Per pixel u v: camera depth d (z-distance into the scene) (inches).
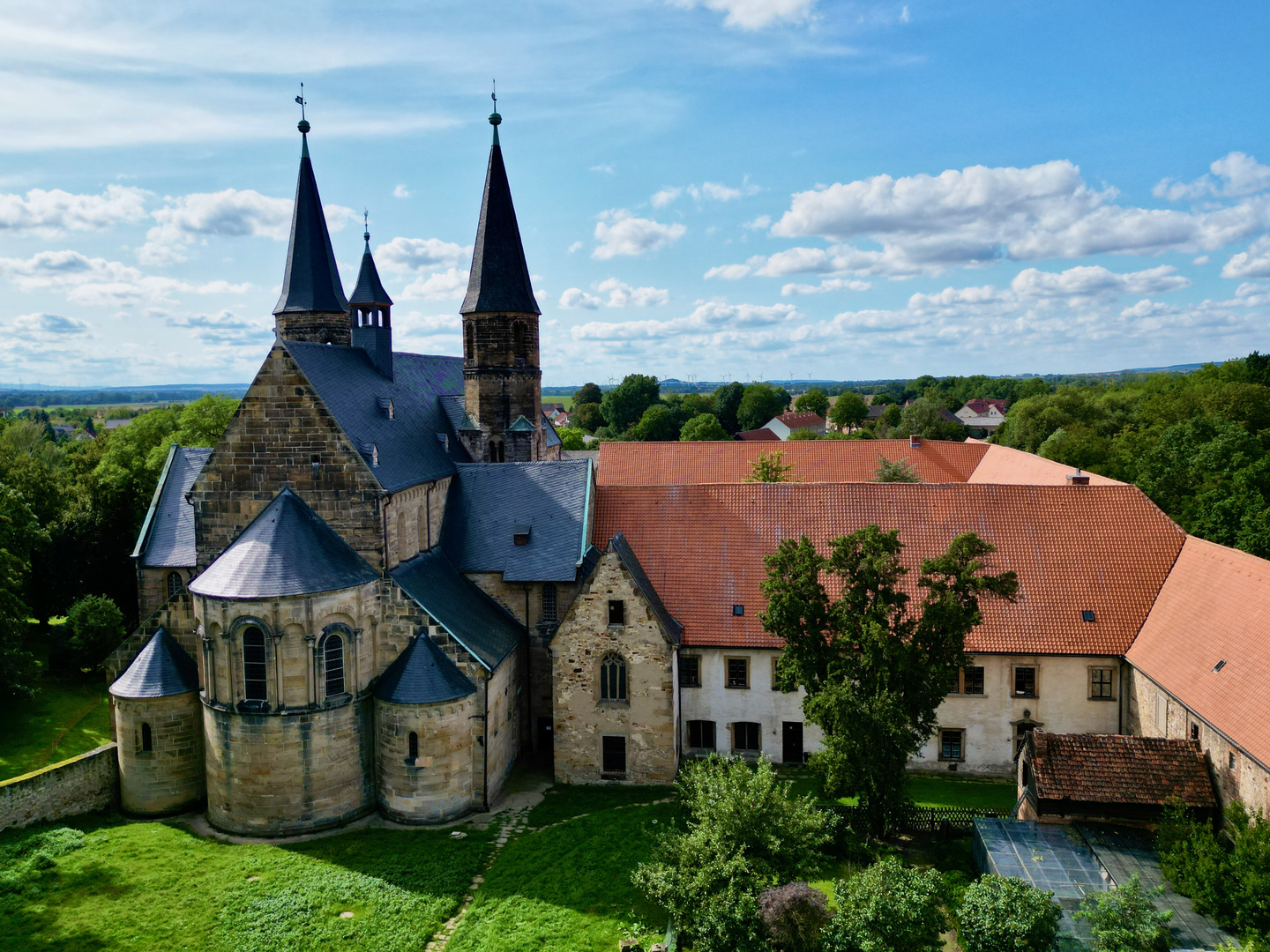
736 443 3469.5
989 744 1739.7
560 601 1852.9
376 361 2087.8
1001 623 1743.4
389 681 1566.2
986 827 1362.0
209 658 1496.1
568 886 1317.7
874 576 1358.3
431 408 2206.0
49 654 2546.8
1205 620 1542.8
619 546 1737.2
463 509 1989.4
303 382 1605.6
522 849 1437.0
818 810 1375.5
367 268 2215.8
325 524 1615.4
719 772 1262.3
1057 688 1716.3
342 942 1185.4
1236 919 1071.0
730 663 1791.3
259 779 1487.5
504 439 2282.2
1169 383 6515.8
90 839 1486.2
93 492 3006.9
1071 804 1365.7
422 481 1797.5
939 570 1363.2
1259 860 1066.1
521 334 2293.3
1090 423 4965.6
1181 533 1838.1
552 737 1889.8
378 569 1611.7
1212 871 1109.7
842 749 1310.3
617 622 1673.2
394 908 1261.1
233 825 1510.8
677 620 1823.3
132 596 2957.7
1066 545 1861.5
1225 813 1284.4
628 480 3366.1
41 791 1518.2
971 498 1973.4
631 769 1696.6
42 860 1385.3
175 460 2267.5
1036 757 1401.3
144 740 1593.3
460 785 1572.3
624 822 1510.8
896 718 1312.7
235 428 1631.4
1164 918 1014.4
